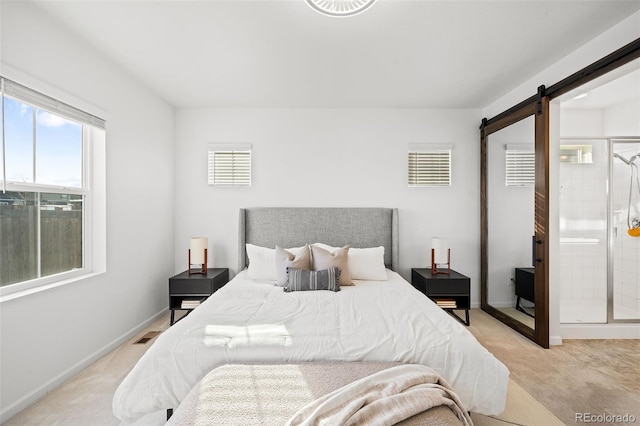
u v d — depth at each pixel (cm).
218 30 215
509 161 325
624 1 184
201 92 329
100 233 257
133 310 295
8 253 190
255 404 118
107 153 260
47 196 218
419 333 170
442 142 378
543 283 271
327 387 129
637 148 320
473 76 290
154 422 174
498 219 344
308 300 233
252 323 184
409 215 376
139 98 305
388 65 267
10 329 178
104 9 192
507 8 191
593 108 350
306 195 378
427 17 199
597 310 314
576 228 323
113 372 226
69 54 219
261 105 368
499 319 338
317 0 161
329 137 379
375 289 269
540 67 272
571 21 204
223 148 374
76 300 226
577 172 325
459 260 376
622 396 199
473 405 153
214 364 155
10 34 178
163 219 351
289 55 250
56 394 198
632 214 317
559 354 258
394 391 120
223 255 379
